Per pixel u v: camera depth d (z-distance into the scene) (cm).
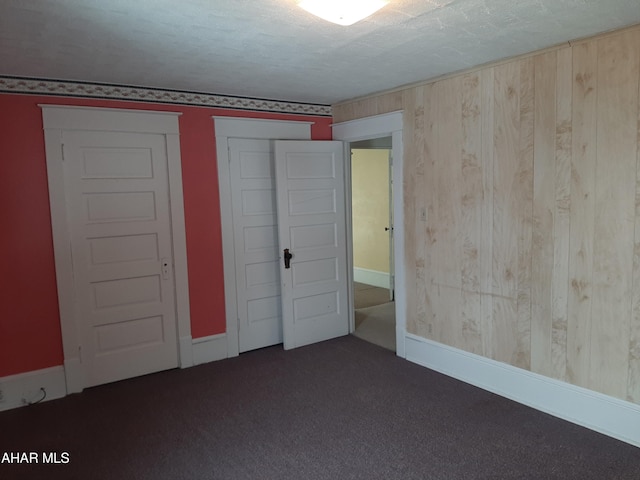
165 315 408
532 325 325
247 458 274
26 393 352
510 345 340
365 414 323
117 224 382
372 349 454
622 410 283
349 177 489
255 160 445
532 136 312
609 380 288
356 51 290
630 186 269
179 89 394
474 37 270
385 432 299
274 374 397
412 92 390
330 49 284
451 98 360
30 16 221
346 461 269
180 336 413
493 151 336
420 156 390
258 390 367
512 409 326
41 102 345
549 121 303
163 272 404
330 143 470
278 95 429
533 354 327
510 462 263
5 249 340
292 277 456
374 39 267
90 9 213
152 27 239
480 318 359
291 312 457
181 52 285
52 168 351
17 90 336
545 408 322
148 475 261
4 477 262
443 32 258
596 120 280
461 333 375
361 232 758
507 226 334
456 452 274
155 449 287
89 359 377
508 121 325
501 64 324
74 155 361
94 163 369
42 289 355
